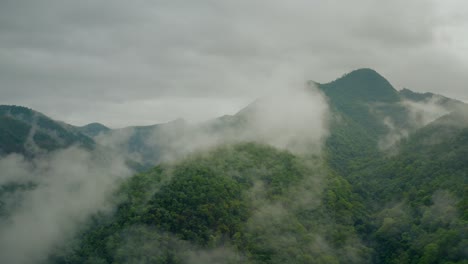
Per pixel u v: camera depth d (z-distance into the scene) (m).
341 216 147.50
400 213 141.88
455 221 114.12
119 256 121.62
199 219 130.50
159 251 120.12
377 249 133.75
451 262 100.31
